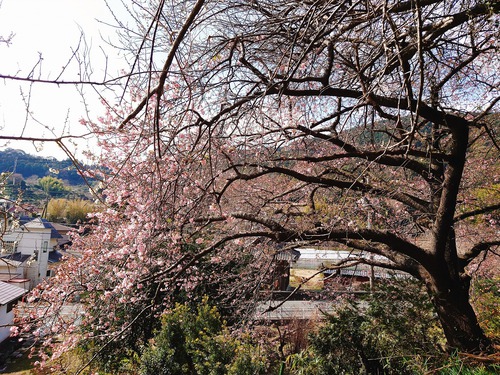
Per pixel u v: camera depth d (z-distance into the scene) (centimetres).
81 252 705
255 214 511
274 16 385
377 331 561
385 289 593
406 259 568
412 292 583
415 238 688
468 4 340
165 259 602
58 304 611
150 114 355
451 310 484
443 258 482
